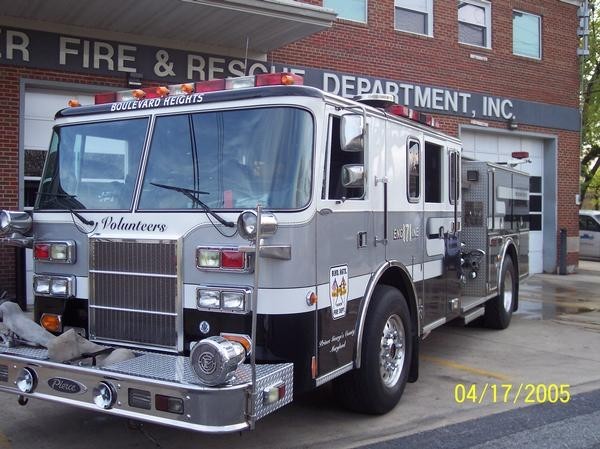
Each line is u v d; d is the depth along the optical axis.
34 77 9.40
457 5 14.83
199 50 10.73
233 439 4.85
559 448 4.73
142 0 8.70
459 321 8.38
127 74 10.10
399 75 13.71
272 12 9.38
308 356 4.25
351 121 4.39
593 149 27.11
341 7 12.87
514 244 9.76
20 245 5.12
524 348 8.15
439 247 6.82
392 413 5.51
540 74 16.73
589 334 9.05
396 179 5.70
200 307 4.24
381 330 5.22
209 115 4.55
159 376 3.80
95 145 4.98
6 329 4.61
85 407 3.98
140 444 4.72
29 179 9.62
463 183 8.35
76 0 8.62
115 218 4.66
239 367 3.98
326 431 5.04
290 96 4.33
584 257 22.47
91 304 4.71
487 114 15.48
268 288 4.13
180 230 4.40
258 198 4.27
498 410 5.65
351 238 4.85
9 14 9.12
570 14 17.47
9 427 5.06
